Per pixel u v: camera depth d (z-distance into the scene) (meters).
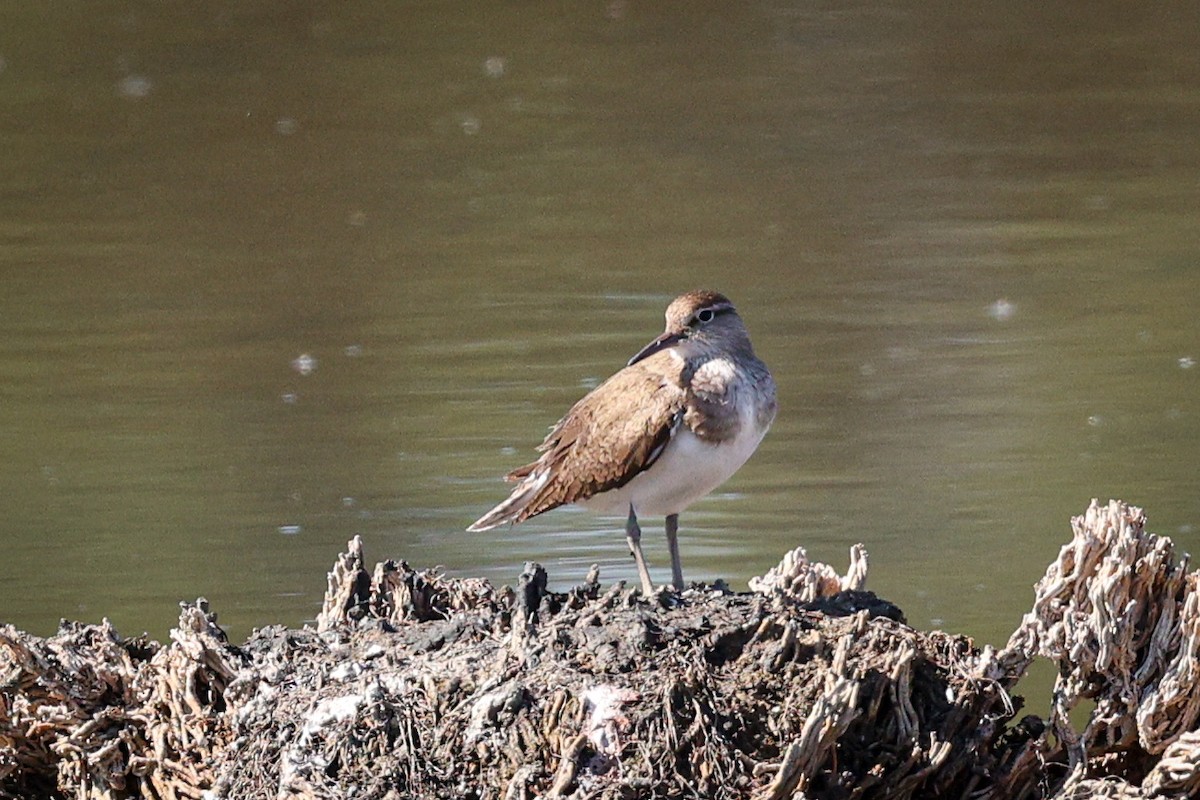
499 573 12.95
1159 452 15.32
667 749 7.58
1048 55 32.91
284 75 31.64
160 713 8.62
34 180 26.12
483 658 8.20
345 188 25.84
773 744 7.67
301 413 16.73
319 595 12.70
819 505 14.27
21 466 15.36
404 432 16.19
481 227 23.88
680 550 13.40
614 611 8.42
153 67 31.89
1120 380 17.33
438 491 14.66
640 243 23.02
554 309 20.23
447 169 26.72
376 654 8.41
